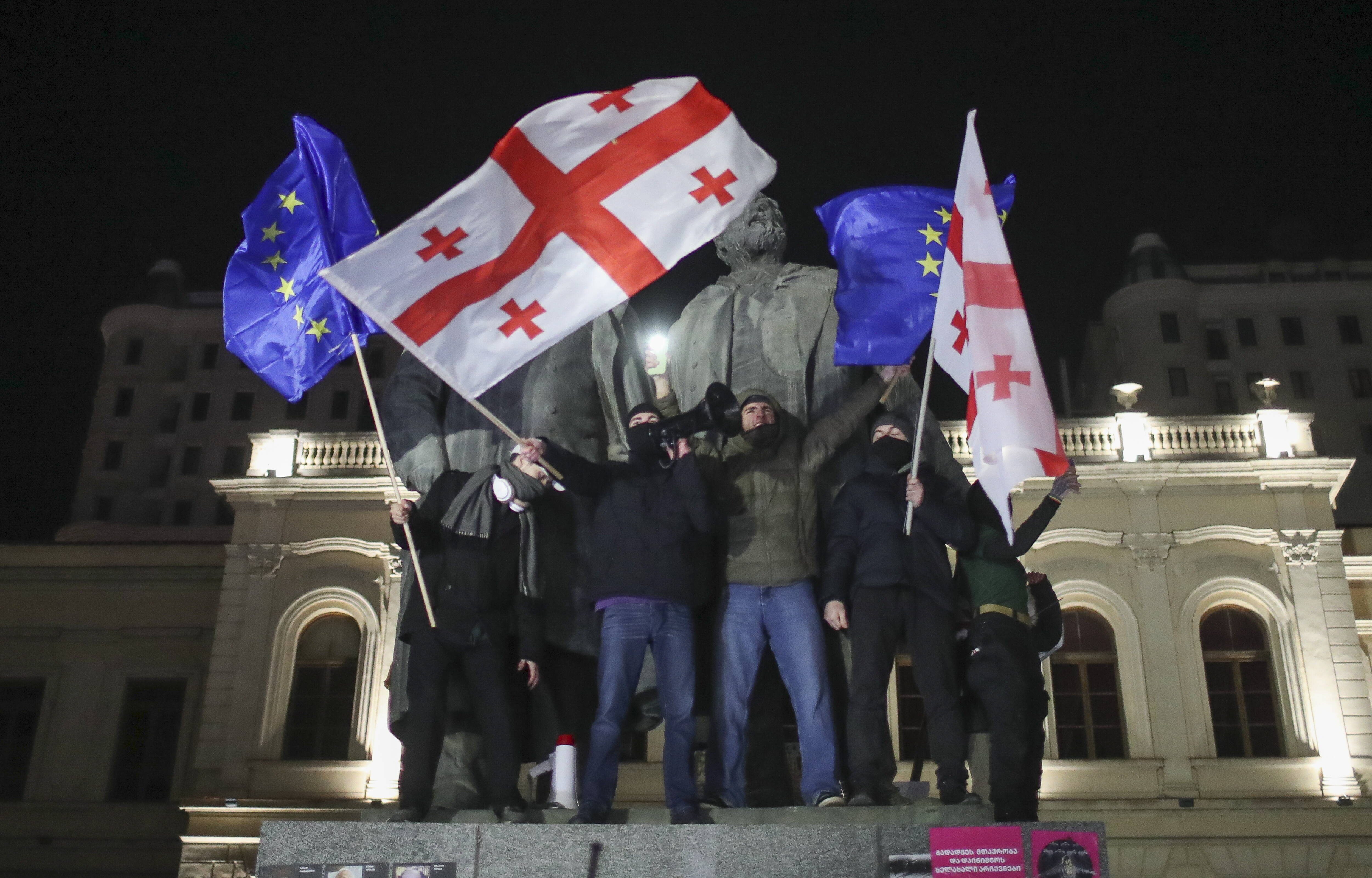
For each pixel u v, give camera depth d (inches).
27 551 1118.4
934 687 249.6
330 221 293.7
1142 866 896.3
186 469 2397.9
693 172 266.7
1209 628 962.7
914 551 259.1
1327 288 2327.8
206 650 1085.1
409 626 251.9
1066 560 970.7
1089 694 947.3
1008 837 225.3
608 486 256.4
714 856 224.5
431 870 227.5
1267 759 916.0
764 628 265.0
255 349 294.8
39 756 1068.5
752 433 265.9
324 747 973.2
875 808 232.8
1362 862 885.8
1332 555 962.7
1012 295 262.8
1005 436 252.1
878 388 288.2
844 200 311.7
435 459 287.7
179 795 1047.6
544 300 255.6
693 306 311.1
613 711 242.2
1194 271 2370.8
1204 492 983.0
